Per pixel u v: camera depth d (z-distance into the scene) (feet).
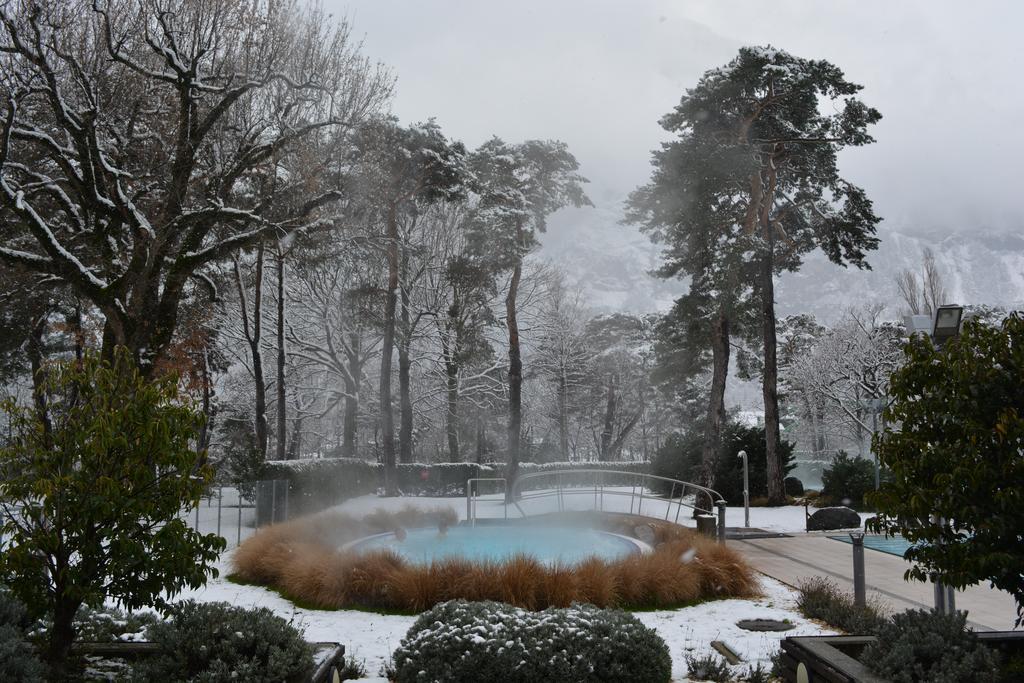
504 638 22.25
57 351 109.19
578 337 179.32
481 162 128.88
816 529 67.41
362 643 29.04
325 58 73.97
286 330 136.98
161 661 20.39
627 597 35.60
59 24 58.95
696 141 93.86
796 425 202.49
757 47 89.86
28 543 20.77
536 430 198.90
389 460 112.88
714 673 24.84
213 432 124.77
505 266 123.65
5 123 57.82
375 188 90.53
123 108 70.54
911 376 22.44
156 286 65.46
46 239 60.03
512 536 58.54
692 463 109.40
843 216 101.30
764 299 100.27
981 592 38.81
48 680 19.57
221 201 67.82
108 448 21.71
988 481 20.07
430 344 151.02
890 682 18.60
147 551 22.44
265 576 41.09
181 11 63.57
